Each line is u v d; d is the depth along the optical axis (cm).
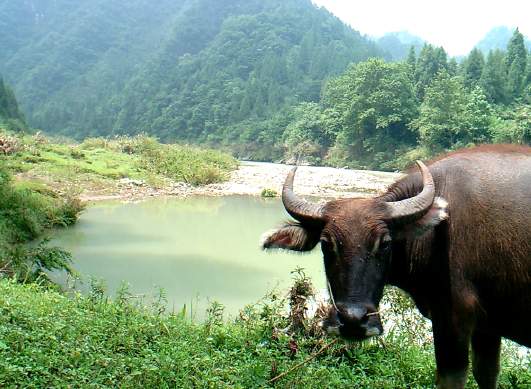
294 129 8756
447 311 442
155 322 693
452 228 438
